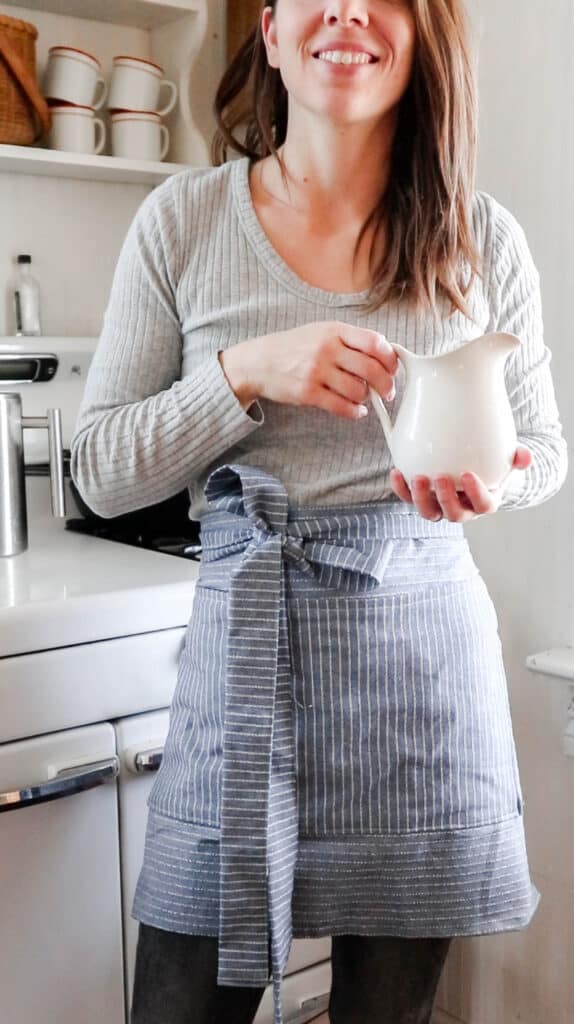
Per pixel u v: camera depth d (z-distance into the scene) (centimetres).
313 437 102
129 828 144
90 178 197
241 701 99
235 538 104
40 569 156
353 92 95
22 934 135
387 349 91
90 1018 143
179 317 106
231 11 202
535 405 110
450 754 103
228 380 97
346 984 111
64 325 199
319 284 103
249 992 108
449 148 102
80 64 181
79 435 105
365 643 100
